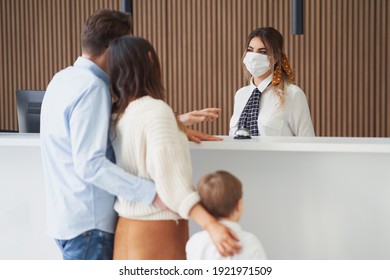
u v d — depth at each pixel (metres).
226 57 6.98
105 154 2.40
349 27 6.68
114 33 2.49
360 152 2.73
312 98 6.80
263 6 6.86
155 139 2.26
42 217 3.07
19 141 2.84
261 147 2.64
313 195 2.80
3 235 3.13
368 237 2.78
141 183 2.31
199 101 7.07
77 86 2.40
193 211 2.23
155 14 7.12
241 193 2.25
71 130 2.36
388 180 2.74
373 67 6.66
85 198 2.44
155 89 2.39
